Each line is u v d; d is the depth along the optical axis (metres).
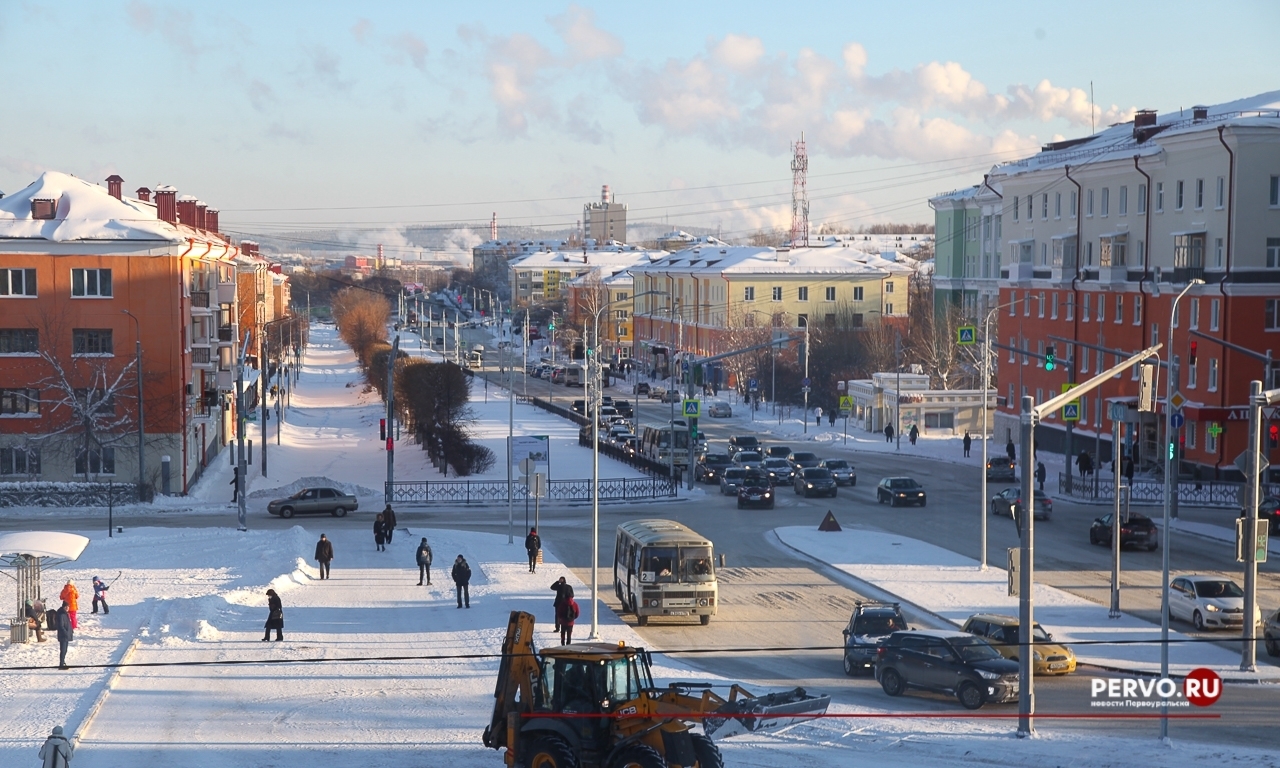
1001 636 31.09
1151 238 72.62
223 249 83.31
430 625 37.12
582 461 80.50
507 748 21.59
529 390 136.88
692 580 36.72
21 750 24.08
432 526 58.84
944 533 54.59
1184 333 68.81
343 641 35.00
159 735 25.38
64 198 70.62
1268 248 64.44
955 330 109.19
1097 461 65.56
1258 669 31.39
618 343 169.38
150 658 33.03
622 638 35.31
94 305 68.44
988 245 116.00
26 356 67.88
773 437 96.62
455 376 80.62
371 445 94.19
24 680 30.77
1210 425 63.28
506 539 54.34
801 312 137.75
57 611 32.50
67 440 67.75
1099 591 41.72
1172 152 69.81
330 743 24.64
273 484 75.50
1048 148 100.19
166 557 50.81
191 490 70.50
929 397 97.12
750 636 35.78
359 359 165.75
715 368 138.38
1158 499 64.06
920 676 28.88
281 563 46.53
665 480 72.19
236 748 24.25
